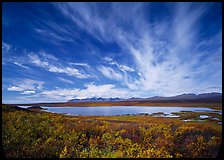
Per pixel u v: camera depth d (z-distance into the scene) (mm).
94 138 8094
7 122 8195
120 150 7160
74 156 6793
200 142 7027
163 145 7184
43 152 6770
